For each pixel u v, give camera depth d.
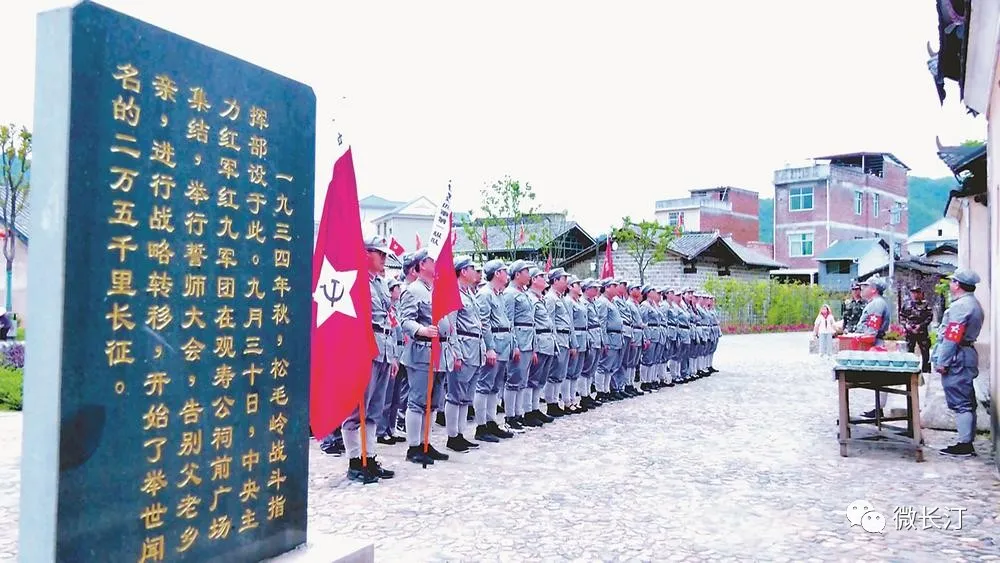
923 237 42.69
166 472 2.95
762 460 6.91
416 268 7.16
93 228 2.64
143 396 2.84
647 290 12.85
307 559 3.50
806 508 5.33
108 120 2.69
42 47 2.60
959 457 7.04
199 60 3.10
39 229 2.59
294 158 3.64
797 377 14.62
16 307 22.52
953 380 7.16
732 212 46.00
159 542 2.91
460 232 35.00
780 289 34.75
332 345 5.34
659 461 6.86
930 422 8.61
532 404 8.95
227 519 3.24
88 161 2.62
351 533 4.72
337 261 5.38
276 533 3.52
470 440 7.88
